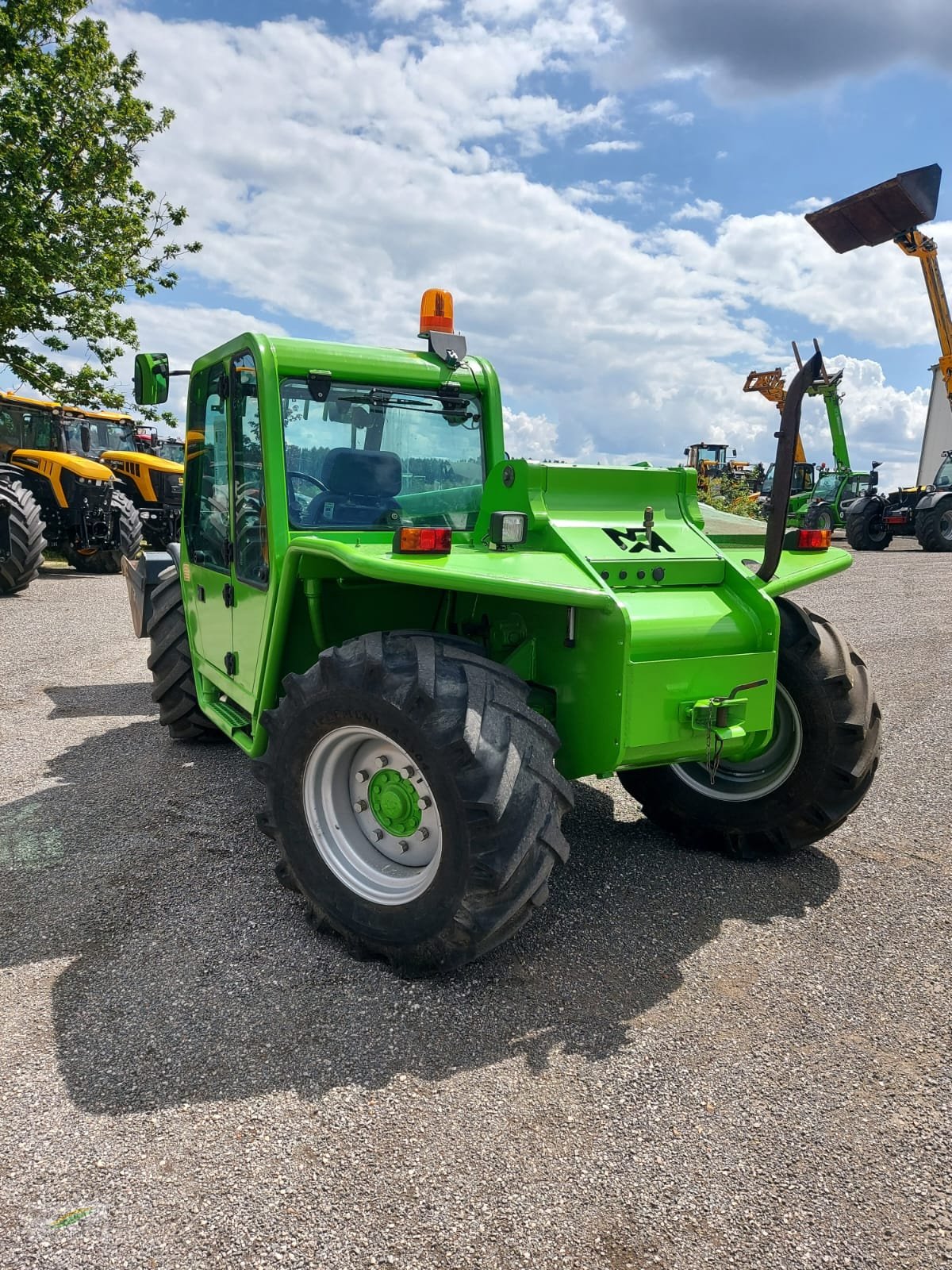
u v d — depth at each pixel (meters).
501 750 2.38
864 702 3.21
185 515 4.53
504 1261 1.66
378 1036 2.34
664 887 3.22
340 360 3.27
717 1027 2.39
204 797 4.12
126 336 17.89
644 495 3.14
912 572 12.84
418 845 2.70
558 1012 2.45
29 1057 2.25
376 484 3.38
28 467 12.91
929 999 2.52
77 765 4.59
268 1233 1.72
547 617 2.78
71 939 2.84
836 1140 1.98
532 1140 1.97
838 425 21.97
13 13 16.22
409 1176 1.86
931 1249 1.70
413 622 3.35
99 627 8.55
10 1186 1.83
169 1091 2.12
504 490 2.92
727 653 2.80
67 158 16.31
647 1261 1.67
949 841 3.62
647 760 2.72
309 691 2.73
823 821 3.30
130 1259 1.66
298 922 2.94
